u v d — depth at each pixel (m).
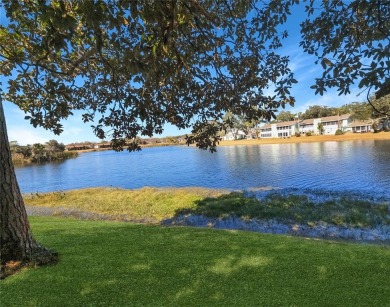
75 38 4.30
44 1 2.70
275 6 3.77
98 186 24.08
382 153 32.59
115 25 2.71
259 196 14.93
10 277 3.99
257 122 4.52
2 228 4.25
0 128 4.20
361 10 2.80
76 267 4.38
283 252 5.24
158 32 3.01
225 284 3.87
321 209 11.82
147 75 3.30
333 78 2.86
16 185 4.42
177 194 16.11
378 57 2.37
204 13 3.38
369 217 10.64
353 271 4.30
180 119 5.21
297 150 46.62
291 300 3.45
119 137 5.52
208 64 4.44
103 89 5.64
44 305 3.32
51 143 69.69
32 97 5.86
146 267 4.43
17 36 4.64
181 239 6.18
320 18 3.29
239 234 6.80
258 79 4.29
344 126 80.31
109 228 7.73
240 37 4.32
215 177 24.41
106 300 3.44
